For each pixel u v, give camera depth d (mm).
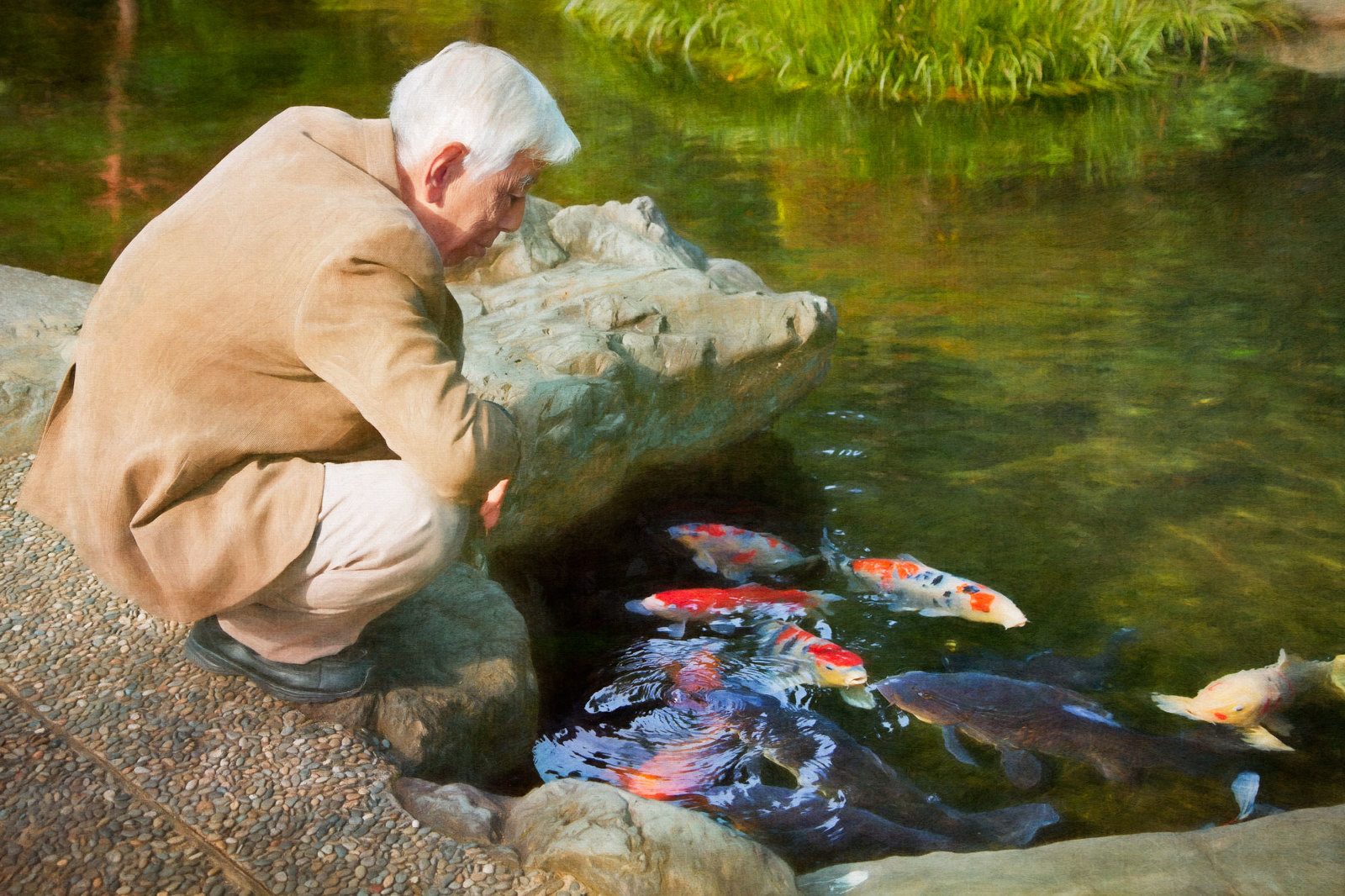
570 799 2248
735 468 4266
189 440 2131
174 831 2137
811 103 8336
